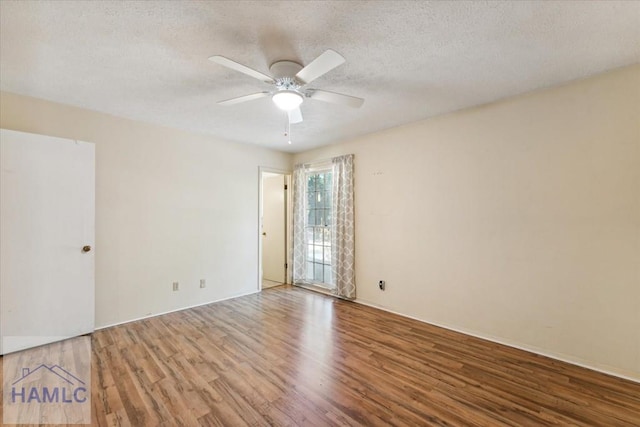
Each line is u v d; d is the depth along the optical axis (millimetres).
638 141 2127
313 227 4902
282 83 2094
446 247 3162
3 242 2439
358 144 4070
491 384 2088
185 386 2043
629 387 2049
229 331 3025
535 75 2287
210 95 2658
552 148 2488
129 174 3287
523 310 2645
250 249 4500
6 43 1839
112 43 1851
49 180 2666
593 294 2305
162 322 3273
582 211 2350
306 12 1567
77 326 2830
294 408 1824
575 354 2379
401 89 2541
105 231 3117
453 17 1611
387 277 3715
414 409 1822
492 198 2828
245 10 1551
